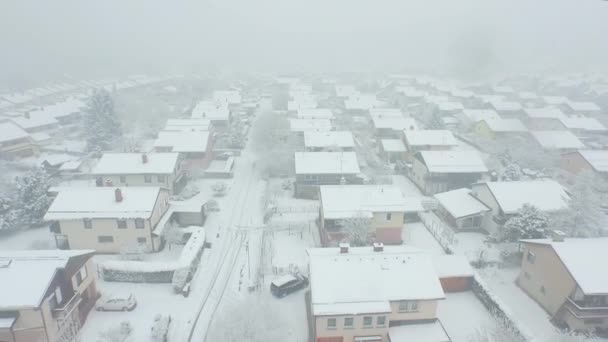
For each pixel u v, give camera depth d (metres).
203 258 40.44
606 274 29.55
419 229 47.47
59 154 71.12
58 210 40.97
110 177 53.38
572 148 70.81
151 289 36.12
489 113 87.50
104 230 41.28
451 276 34.94
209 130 71.69
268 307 30.41
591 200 42.03
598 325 29.59
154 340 29.33
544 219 39.66
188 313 32.88
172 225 44.94
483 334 28.17
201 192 57.03
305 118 83.44
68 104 98.06
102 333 28.75
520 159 66.38
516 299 34.50
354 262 30.80
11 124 73.62
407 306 29.28
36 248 42.62
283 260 40.00
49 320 27.80
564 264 30.17
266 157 64.06
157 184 53.81
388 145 69.12
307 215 49.69
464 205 47.56
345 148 64.81
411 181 61.97
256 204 53.31
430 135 68.31
